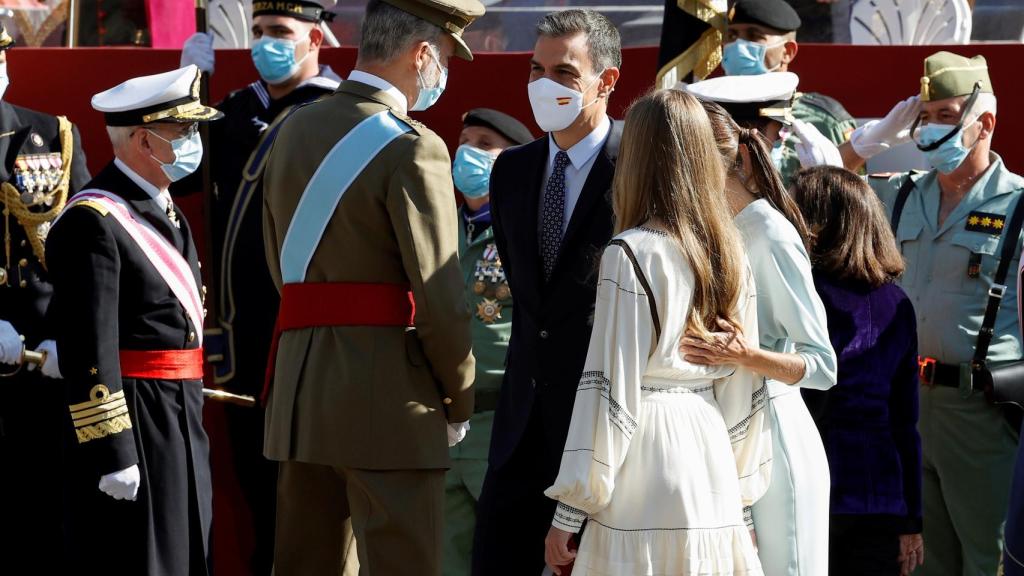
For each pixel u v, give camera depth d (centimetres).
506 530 1019
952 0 1458
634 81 1393
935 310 1240
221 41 1534
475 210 1314
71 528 1016
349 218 920
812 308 871
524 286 996
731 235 813
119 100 1041
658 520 786
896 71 1359
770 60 1327
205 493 1057
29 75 1398
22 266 1243
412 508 920
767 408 866
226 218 1319
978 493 1226
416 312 912
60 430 1244
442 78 965
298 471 973
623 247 788
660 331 790
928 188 1279
